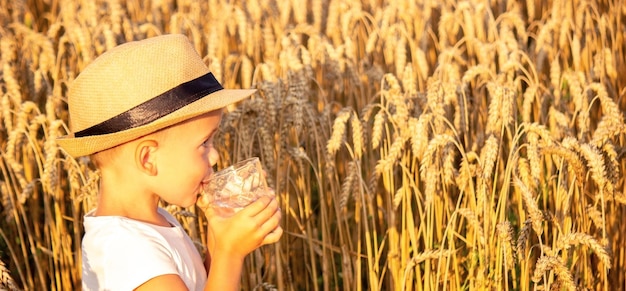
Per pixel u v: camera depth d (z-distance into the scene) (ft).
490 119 13.24
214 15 24.70
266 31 21.70
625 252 15.01
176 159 7.66
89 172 13.73
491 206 12.63
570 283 11.18
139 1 29.84
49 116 15.81
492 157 11.97
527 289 13.05
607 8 25.68
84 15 24.50
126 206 7.85
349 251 14.03
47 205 14.87
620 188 15.64
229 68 18.44
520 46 20.88
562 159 12.97
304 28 20.38
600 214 13.15
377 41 22.29
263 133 13.67
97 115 7.61
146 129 7.45
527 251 13.89
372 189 13.32
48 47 19.08
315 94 19.79
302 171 14.25
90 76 7.65
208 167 7.89
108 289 7.41
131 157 7.62
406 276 12.66
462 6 21.43
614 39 21.18
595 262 15.01
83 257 7.90
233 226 7.54
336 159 17.90
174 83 7.61
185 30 22.91
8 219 15.03
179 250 7.98
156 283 7.32
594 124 18.24
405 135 13.15
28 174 17.22
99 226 7.68
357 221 13.60
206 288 7.56
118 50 7.71
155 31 24.45
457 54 18.89
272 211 7.64
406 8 23.59
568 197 12.66
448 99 14.48
